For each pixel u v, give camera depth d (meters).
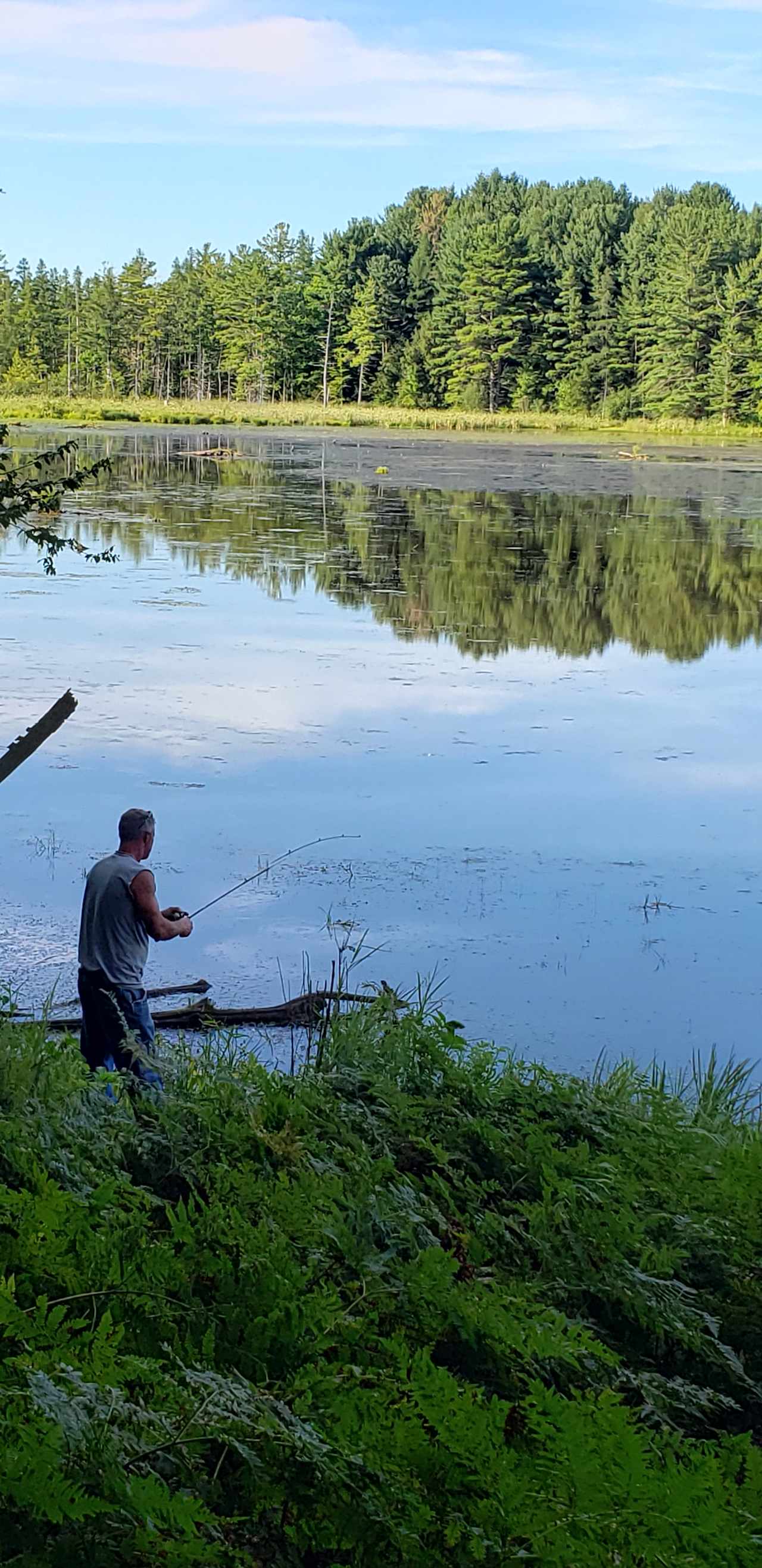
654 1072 8.41
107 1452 2.62
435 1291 3.89
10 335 115.50
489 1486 2.81
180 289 129.12
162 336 127.81
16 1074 4.73
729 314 99.25
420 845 12.34
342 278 122.44
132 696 17.20
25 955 9.66
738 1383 4.39
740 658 21.31
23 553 30.61
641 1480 2.72
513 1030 9.12
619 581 28.52
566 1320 3.98
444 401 114.81
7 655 19.28
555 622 23.83
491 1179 5.43
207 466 56.50
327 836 12.48
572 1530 2.67
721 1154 6.00
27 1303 3.40
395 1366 3.59
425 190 145.62
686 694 18.69
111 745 15.02
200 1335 3.50
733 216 105.25
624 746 15.89
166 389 131.00
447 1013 9.33
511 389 111.44
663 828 13.04
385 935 10.47
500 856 12.14
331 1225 4.25
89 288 137.00
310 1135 5.22
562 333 110.00
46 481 6.27
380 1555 2.77
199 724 16.02
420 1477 2.88
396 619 23.59
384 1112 5.73
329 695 17.72
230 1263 3.70
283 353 121.88
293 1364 3.45
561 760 15.20
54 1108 4.75
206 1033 8.73
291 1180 4.86
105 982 7.10
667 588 27.84
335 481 51.22
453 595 26.17
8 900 10.72
